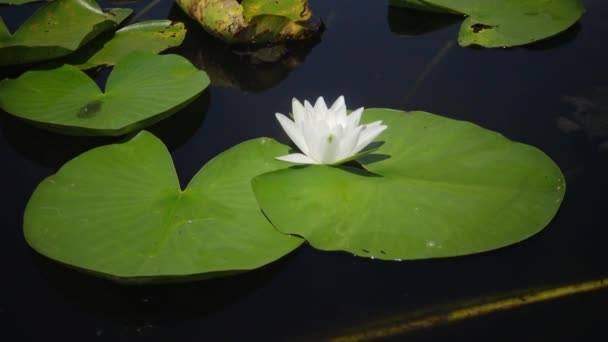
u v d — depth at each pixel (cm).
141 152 170
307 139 166
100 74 187
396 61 188
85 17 193
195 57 191
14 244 164
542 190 165
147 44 190
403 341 155
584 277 159
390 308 157
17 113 175
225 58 190
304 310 158
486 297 158
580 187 167
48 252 158
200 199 164
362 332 156
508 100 180
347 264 161
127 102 177
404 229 161
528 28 191
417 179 166
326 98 181
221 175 167
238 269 157
